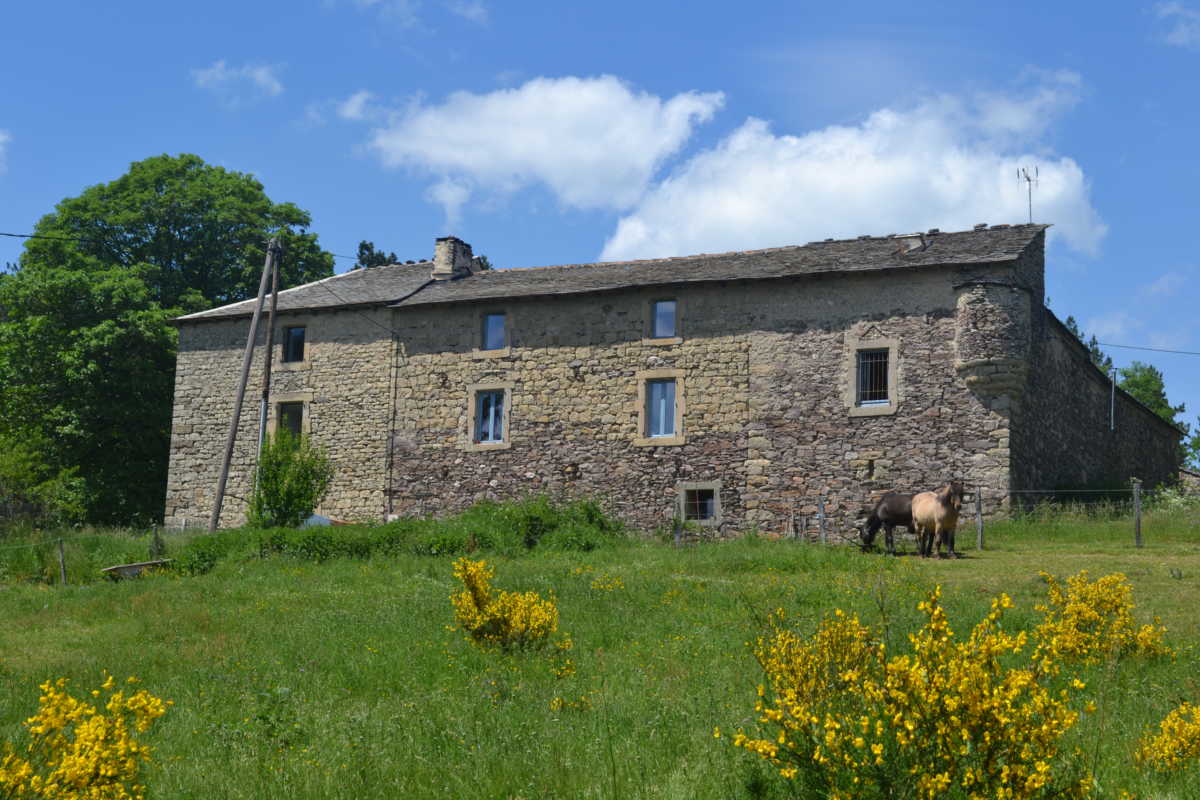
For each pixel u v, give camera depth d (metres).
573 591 15.54
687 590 15.48
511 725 8.40
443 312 28.83
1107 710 8.13
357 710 9.42
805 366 24.91
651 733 7.96
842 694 6.69
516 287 28.89
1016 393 23.27
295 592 17.55
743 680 9.68
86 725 5.99
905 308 24.16
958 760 5.48
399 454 28.69
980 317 23.17
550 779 6.92
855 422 24.22
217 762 7.77
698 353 25.95
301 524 24.84
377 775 7.23
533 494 27.03
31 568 21.83
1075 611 10.64
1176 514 21.75
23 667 12.08
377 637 12.94
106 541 24.84
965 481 22.97
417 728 8.52
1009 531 21.44
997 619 5.95
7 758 5.71
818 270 24.78
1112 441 32.44
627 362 26.62
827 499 24.19
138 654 12.52
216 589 18.08
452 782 7.09
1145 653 10.34
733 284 25.78
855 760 5.68
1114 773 6.61
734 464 25.20
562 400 27.14
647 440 26.11
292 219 42.81
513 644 11.80
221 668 11.45
